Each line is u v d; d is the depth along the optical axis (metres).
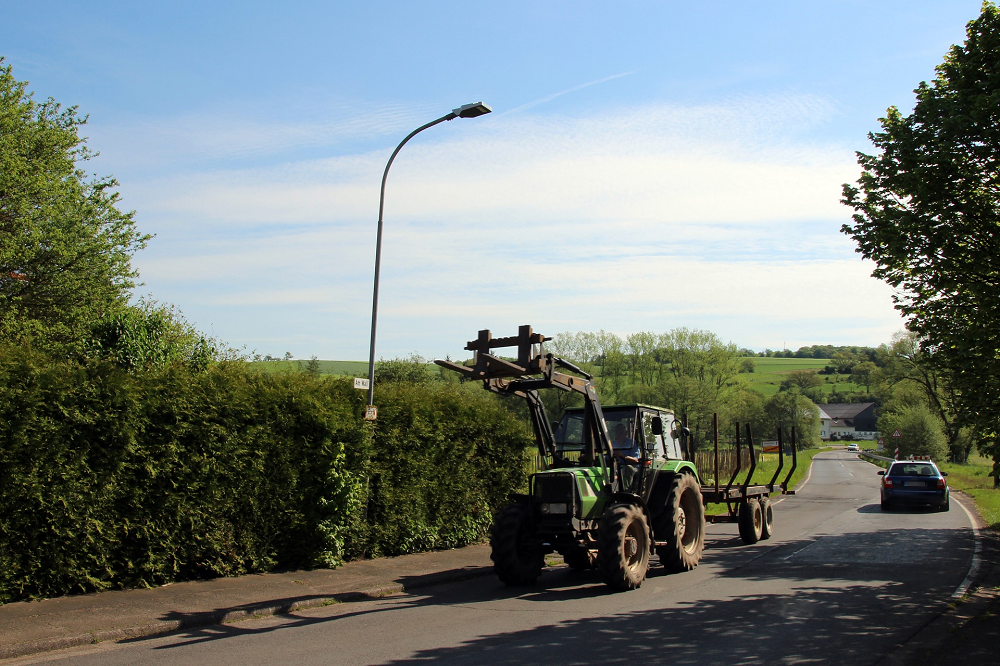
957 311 9.83
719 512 21.45
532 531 10.08
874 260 10.11
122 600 8.23
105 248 23.19
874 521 18.34
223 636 7.12
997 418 9.69
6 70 22.11
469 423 14.10
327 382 11.85
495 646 6.60
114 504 8.72
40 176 21.20
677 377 62.09
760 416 77.50
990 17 9.70
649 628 7.25
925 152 9.69
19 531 7.95
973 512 20.80
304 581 9.77
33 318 21.39
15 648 6.35
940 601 8.50
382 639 6.93
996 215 9.38
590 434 10.48
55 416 8.23
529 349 9.49
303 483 10.85
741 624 7.38
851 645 6.54
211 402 9.73
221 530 9.73
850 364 153.00
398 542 12.41
